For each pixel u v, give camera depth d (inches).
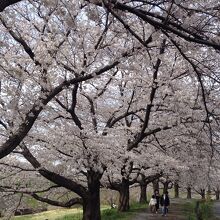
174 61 542.0
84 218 572.4
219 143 356.2
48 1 245.3
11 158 550.9
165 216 1040.8
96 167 548.4
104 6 210.8
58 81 408.2
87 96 589.0
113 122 620.4
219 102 495.8
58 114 537.6
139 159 629.3
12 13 374.9
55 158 566.9
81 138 519.2
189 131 643.5
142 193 1520.7
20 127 286.2
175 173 1023.0
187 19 215.9
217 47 206.4
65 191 682.2
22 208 655.1
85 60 437.4
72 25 267.3
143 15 213.2
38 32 448.5
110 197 1342.3
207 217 1075.9
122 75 598.2
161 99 582.6
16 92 342.0
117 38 433.4
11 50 405.1
